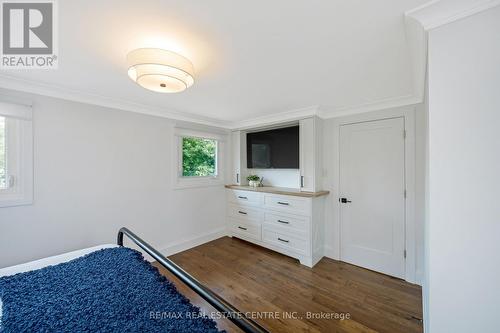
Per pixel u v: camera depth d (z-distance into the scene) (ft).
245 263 8.79
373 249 8.23
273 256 9.48
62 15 3.23
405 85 6.20
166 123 9.44
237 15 3.27
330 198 9.39
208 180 11.35
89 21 3.39
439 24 2.96
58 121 6.56
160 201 9.21
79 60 4.69
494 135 2.63
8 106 5.63
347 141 8.91
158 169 9.15
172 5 3.05
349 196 8.87
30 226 6.05
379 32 3.70
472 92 2.74
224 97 7.32
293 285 7.16
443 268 2.89
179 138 10.08
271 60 4.72
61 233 6.61
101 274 3.90
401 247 7.61
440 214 2.91
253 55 4.50
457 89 2.82
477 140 2.71
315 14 3.25
